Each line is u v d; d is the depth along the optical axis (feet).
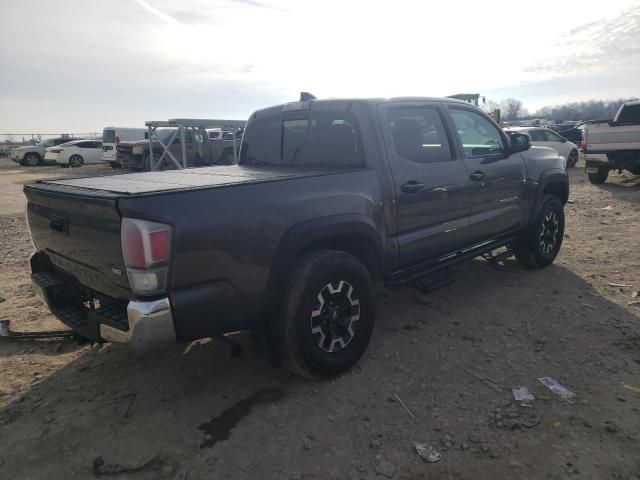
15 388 11.10
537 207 17.79
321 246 11.41
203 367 11.91
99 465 8.57
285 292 10.30
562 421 9.31
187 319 8.91
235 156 58.85
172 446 9.02
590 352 11.94
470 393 10.40
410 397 10.36
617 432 8.93
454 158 14.53
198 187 9.24
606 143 39.96
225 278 9.29
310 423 9.57
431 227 13.73
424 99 14.15
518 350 12.21
